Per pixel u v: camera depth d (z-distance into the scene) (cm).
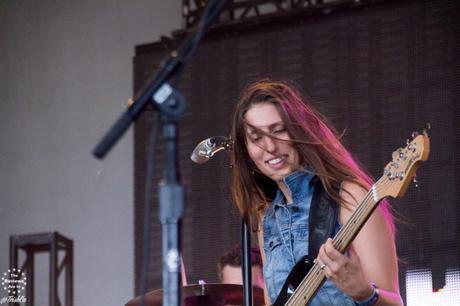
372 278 593
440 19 1109
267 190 655
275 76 1181
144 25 1338
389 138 1111
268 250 645
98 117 1344
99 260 1295
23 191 1355
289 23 1185
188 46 488
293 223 631
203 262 1177
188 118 1217
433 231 1068
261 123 621
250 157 648
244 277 644
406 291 1066
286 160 621
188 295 761
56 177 1345
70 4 1381
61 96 1366
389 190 569
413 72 1112
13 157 1370
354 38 1145
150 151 495
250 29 1205
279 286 632
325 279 595
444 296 1057
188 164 1203
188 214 1190
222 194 1180
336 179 614
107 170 1316
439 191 1073
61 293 1291
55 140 1356
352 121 1130
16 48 1398
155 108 489
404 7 1124
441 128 1090
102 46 1356
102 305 1280
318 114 650
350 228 584
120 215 1298
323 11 1169
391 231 615
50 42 1384
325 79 1153
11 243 1284
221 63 1212
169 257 489
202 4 1262
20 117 1380
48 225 1332
